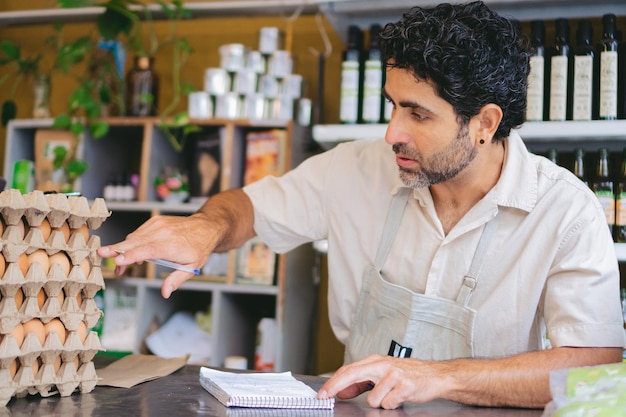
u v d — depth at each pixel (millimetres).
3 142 3895
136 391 1368
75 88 3760
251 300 3322
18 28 3859
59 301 1288
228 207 1822
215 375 1440
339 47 3396
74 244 1296
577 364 1376
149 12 3414
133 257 1461
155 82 3412
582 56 2502
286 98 3127
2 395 1188
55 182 3332
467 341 1541
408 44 1405
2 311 1178
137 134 3580
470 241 1602
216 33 3600
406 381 1296
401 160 1511
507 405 1336
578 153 2559
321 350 3287
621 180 2463
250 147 3129
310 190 1862
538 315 1604
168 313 3275
